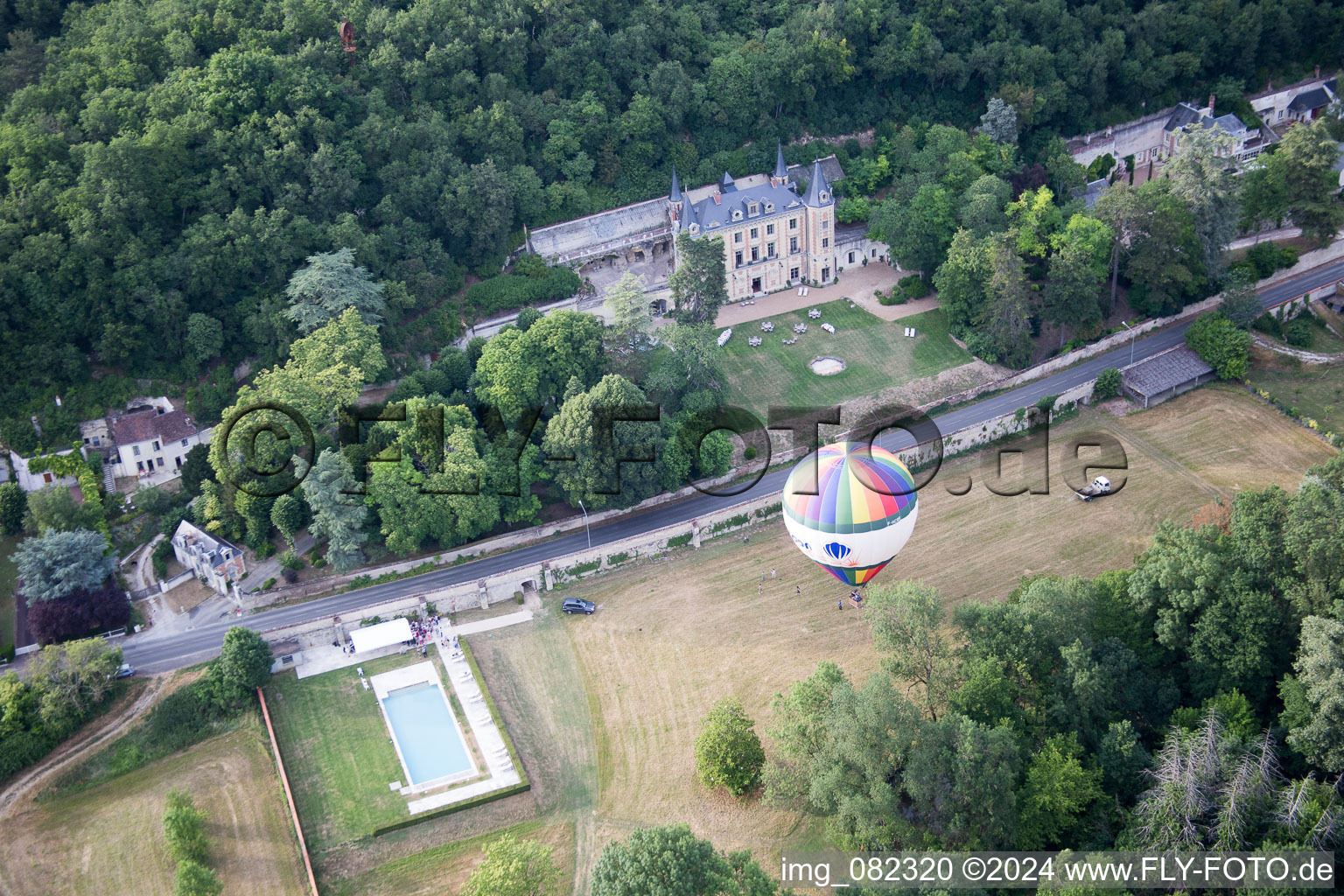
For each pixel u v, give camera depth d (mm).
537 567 197875
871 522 180875
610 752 170000
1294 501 161500
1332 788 140375
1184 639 163500
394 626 186875
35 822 161625
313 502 191625
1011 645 160125
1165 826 139875
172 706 174000
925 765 143625
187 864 147625
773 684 178625
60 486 197500
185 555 198875
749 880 139125
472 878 142250
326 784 165750
